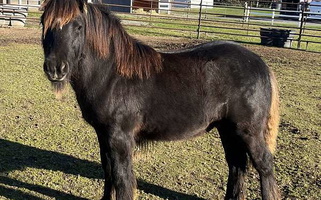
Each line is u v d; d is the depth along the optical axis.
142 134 3.62
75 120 6.36
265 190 3.61
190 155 5.22
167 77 3.46
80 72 3.29
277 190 3.68
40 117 6.39
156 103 3.45
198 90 3.45
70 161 4.89
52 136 5.64
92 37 3.23
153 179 4.51
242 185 3.98
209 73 3.46
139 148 3.77
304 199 4.13
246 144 3.57
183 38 16.42
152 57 3.48
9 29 16.66
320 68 11.69
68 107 7.02
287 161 5.07
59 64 2.92
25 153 5.04
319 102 8.02
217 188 4.36
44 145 5.32
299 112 7.26
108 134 3.42
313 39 18.28
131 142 3.48
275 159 5.12
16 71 9.45
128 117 3.40
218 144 5.65
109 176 3.80
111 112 3.35
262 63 3.66
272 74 3.72
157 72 3.46
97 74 3.31
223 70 3.46
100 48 3.27
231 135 3.65
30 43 13.60
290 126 6.45
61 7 2.92
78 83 3.35
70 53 3.00
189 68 3.49
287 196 4.19
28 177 4.43
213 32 17.03
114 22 3.38
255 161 3.58
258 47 15.25
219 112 3.52
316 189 4.34
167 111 3.46
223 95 3.46
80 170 4.67
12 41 13.79
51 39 2.95
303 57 13.45
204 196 4.19
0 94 7.47
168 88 3.44
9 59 10.80
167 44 14.33
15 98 7.29
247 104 3.46
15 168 4.61
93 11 3.27
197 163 4.97
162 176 4.59
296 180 4.55
